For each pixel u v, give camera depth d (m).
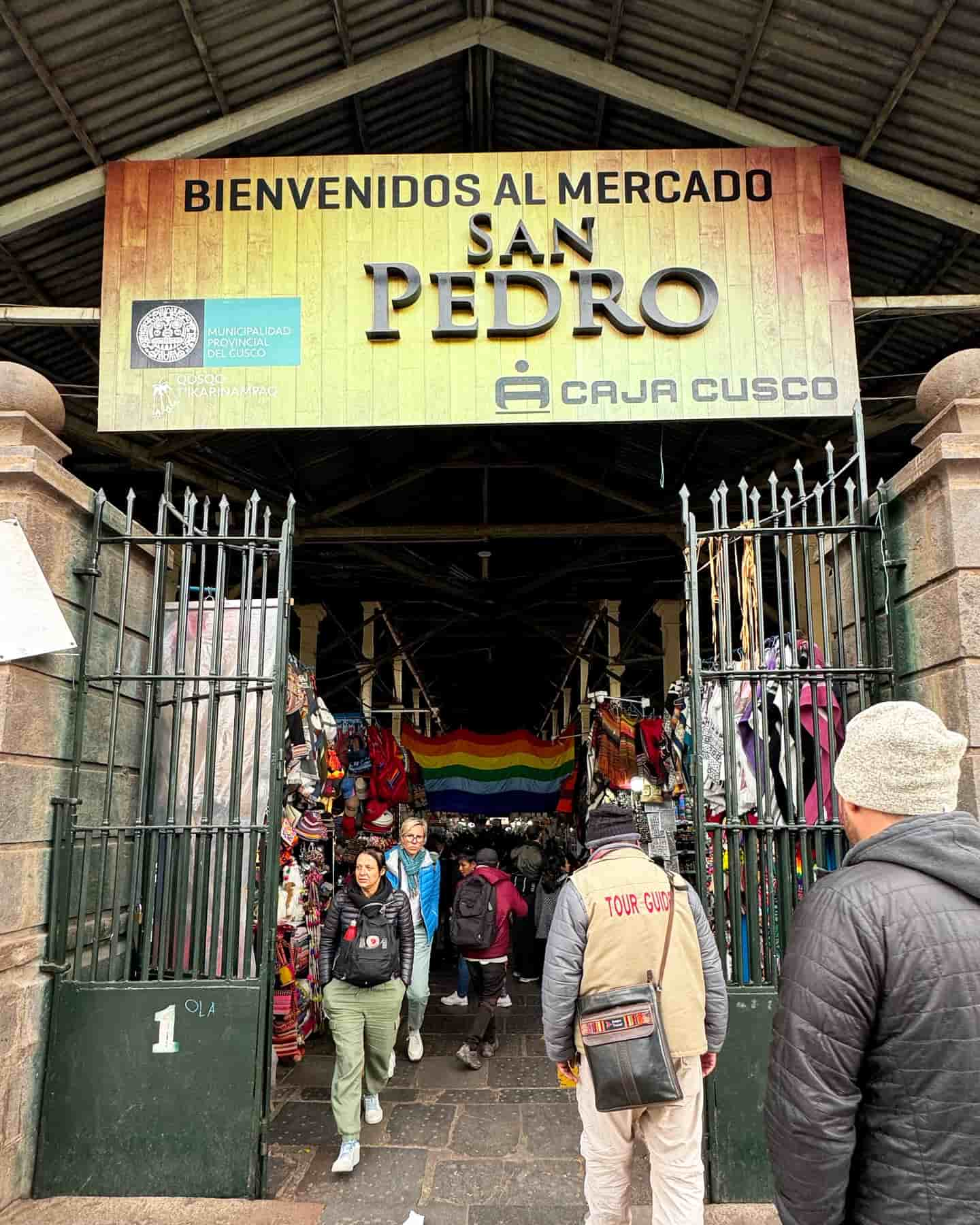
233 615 4.62
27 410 3.78
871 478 8.30
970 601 3.40
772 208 4.92
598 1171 2.87
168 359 4.79
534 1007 7.37
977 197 5.00
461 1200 3.73
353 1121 4.00
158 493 8.50
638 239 4.89
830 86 4.64
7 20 4.07
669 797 5.91
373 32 4.75
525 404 4.74
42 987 3.65
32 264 5.55
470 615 11.46
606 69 4.93
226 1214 3.45
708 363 4.77
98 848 4.14
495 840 11.87
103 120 4.77
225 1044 3.65
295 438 7.78
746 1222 3.38
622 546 10.31
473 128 5.82
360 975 4.10
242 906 4.36
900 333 6.29
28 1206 3.46
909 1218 1.47
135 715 4.54
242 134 5.02
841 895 1.64
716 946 3.45
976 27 4.13
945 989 1.52
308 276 4.87
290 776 4.92
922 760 1.71
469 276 4.83
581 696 12.75
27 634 3.56
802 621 5.79
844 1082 1.54
